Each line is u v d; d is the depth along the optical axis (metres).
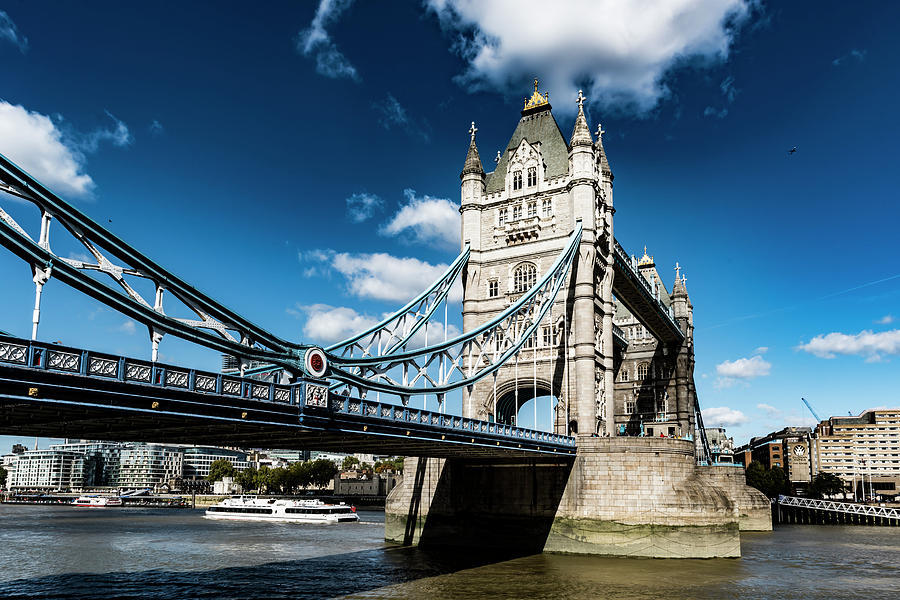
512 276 72.50
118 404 25.11
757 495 95.38
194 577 48.59
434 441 42.78
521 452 52.94
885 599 41.34
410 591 42.56
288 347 34.22
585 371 65.62
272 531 90.75
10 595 42.44
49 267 24.61
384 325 52.69
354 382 39.31
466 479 64.38
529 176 74.88
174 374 27.20
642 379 110.75
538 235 72.12
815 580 47.53
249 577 48.25
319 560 56.97
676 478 58.28
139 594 42.50
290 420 32.41
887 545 72.75
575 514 58.91
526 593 41.72
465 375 53.12
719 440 166.12
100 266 26.56
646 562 54.12
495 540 61.75
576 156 70.75
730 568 52.12
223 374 29.23
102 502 172.38
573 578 46.72
